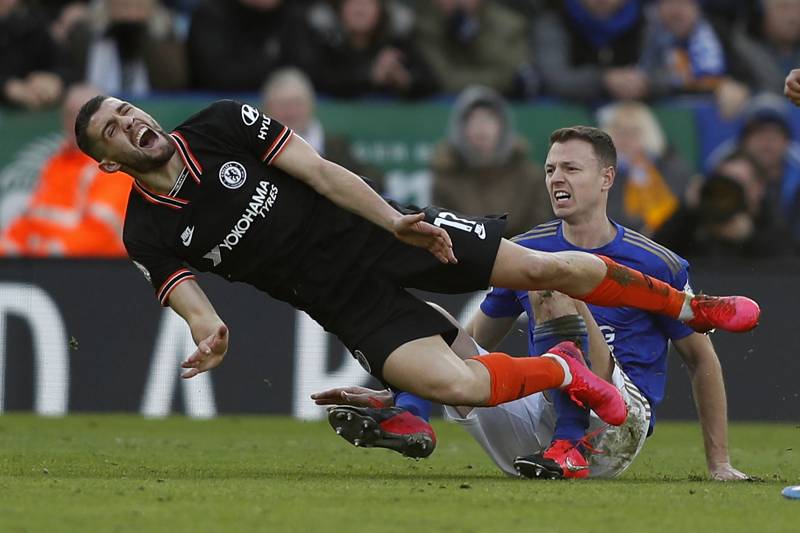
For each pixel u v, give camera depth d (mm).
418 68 40438
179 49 40594
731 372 32906
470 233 17828
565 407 18234
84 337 33312
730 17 45406
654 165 39062
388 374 17578
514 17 42062
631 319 19062
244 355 33344
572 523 13242
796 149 38812
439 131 39156
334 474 19219
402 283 17953
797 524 13320
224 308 33312
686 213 37188
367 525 12938
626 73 40844
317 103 38781
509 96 41531
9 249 35969
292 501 14781
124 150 17172
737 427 32375
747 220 37062
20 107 37625
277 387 33344
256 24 40094
